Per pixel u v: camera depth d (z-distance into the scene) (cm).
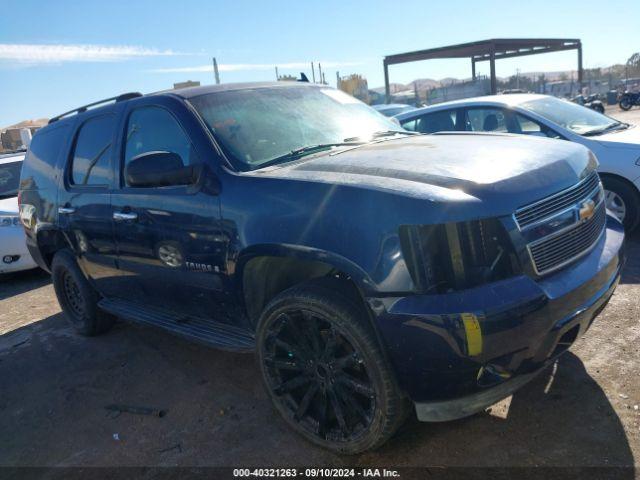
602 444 261
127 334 485
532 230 241
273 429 308
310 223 257
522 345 232
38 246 504
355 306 253
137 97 388
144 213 348
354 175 263
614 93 3359
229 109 344
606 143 573
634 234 590
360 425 263
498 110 671
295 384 285
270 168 304
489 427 285
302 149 329
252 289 306
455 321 222
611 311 402
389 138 363
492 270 233
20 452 323
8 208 711
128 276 393
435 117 732
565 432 273
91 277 447
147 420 336
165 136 348
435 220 226
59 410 366
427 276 229
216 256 305
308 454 283
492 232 233
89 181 415
